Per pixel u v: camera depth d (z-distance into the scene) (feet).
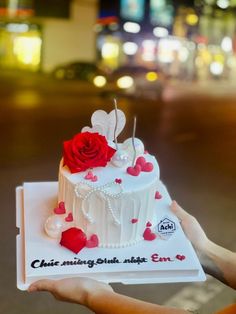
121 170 5.62
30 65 72.84
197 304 9.67
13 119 29.04
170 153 23.30
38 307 9.36
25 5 70.23
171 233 5.61
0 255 11.18
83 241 5.21
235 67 85.66
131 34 74.74
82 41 71.72
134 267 4.99
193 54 80.07
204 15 82.28
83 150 5.51
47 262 4.97
